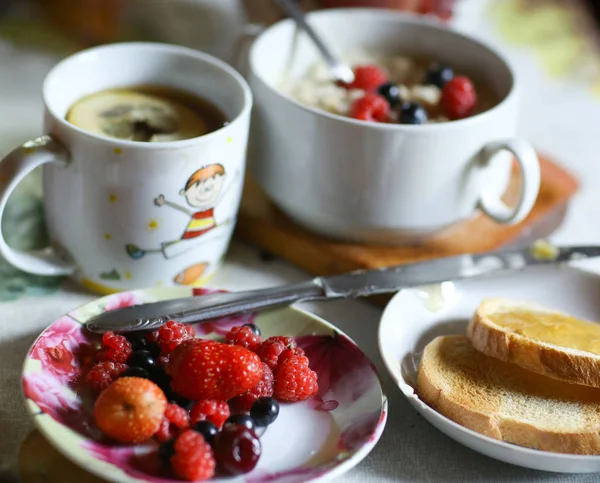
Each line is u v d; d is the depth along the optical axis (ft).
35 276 1.93
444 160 1.93
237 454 1.58
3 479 1.61
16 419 1.69
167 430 1.61
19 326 1.84
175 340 1.72
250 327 1.79
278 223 2.06
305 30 2.17
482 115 1.93
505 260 2.00
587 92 2.72
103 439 1.61
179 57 1.98
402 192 1.94
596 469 1.65
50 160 1.78
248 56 2.13
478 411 1.68
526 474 1.72
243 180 2.05
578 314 1.97
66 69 1.90
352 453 1.62
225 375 1.64
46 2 2.62
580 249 2.04
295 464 1.63
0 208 1.77
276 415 1.67
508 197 2.19
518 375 1.79
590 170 2.40
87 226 1.83
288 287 1.88
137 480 1.54
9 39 2.51
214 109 1.98
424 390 1.74
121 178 1.78
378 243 2.04
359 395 1.72
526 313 1.88
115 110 1.92
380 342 1.79
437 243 2.07
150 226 1.83
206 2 2.71
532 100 2.64
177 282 1.91
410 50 2.27
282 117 1.95
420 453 1.73
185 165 1.79
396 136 1.89
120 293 1.81
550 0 3.20
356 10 2.32
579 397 1.75
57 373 1.68
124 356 1.71
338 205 1.97
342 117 1.91
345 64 2.22
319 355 1.79
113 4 2.60
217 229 1.89
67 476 1.62
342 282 1.91
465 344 1.84
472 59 2.21
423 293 1.92
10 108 2.27
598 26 3.17
